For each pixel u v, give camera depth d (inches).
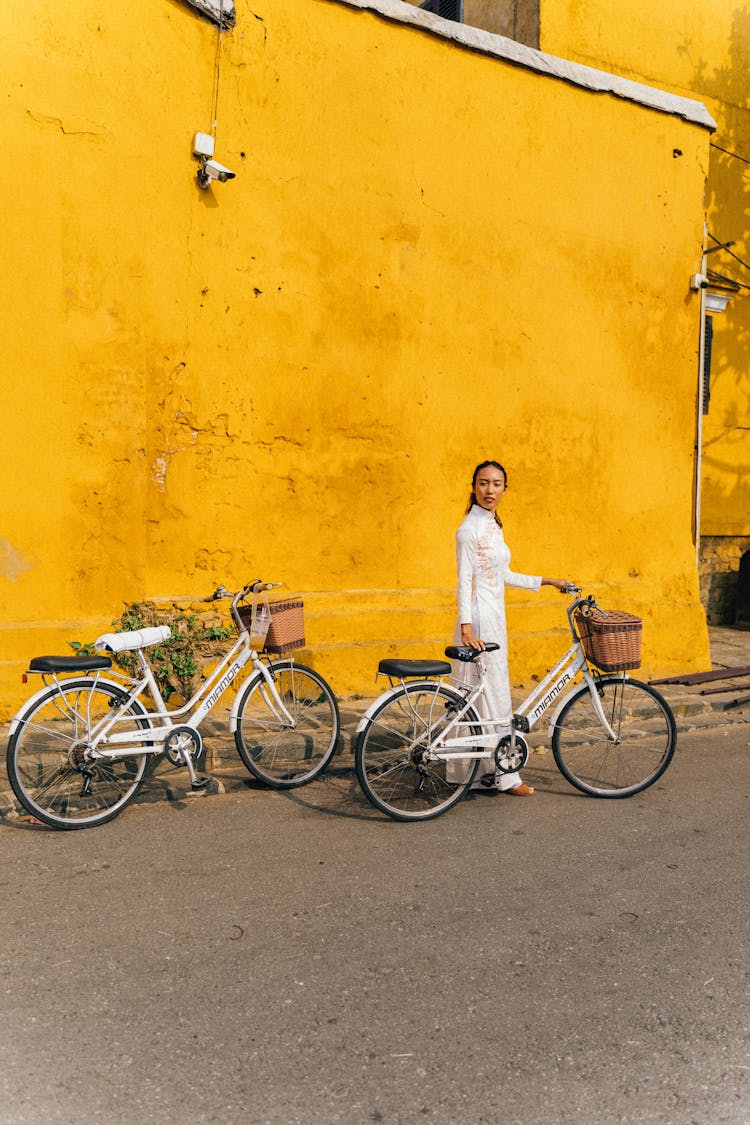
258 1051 113.8
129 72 240.5
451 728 199.8
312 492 279.6
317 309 276.8
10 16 225.0
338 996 126.8
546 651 320.2
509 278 313.3
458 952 139.9
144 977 130.6
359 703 274.1
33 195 230.5
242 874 167.0
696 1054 115.0
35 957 135.7
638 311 343.6
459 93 298.2
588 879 168.1
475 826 194.2
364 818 197.8
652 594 349.4
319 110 272.7
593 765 218.2
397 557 296.4
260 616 208.4
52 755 187.9
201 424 259.6
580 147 325.1
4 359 229.9
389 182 286.8
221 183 257.6
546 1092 107.1
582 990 129.6
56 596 239.8
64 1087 106.1
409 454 296.7
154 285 249.4
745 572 481.4
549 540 327.6
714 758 253.4
